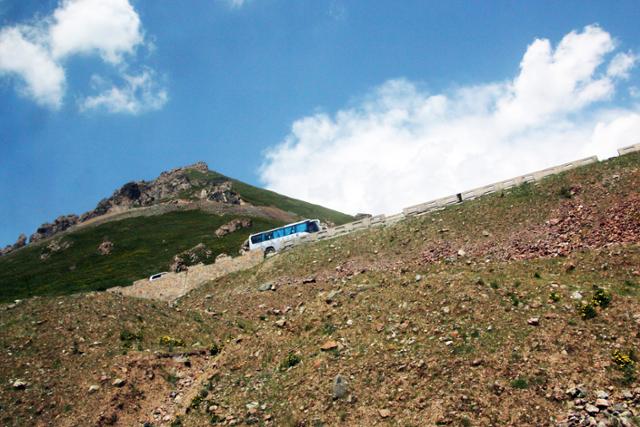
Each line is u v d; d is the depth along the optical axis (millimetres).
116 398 34312
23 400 34156
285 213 168875
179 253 106125
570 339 27719
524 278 35000
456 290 34312
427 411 25469
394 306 35156
